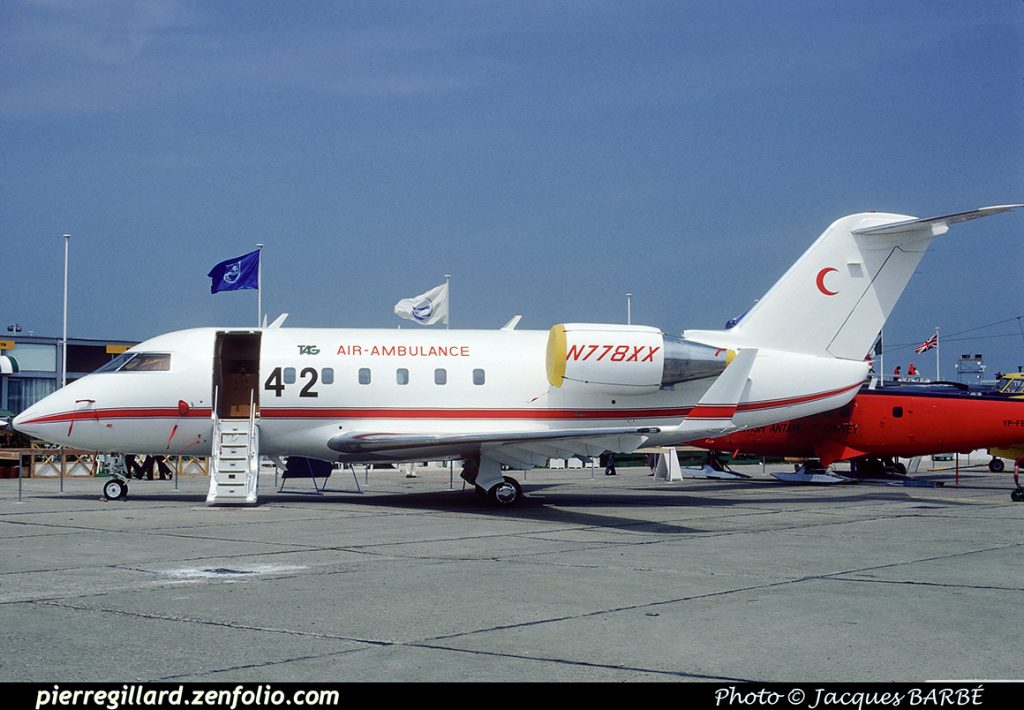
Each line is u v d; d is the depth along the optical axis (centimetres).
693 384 2548
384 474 4291
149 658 841
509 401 2492
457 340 2533
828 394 2686
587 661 843
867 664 838
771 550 1591
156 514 2130
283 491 2994
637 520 2091
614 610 1063
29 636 919
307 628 963
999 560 1477
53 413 2419
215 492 2366
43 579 1243
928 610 1071
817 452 3606
